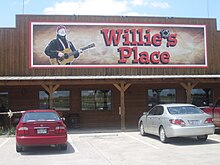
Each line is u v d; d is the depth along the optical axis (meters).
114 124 23.25
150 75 22.33
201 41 23.38
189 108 14.47
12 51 21.55
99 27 22.20
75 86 23.05
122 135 17.55
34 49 21.58
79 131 19.83
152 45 22.67
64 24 21.92
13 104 22.47
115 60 22.14
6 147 13.97
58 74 21.56
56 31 21.83
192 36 23.28
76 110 22.97
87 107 23.11
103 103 23.30
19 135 11.95
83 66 21.77
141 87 23.86
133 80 19.67
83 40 21.98
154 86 24.03
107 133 18.67
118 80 19.53
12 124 22.08
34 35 21.67
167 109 14.41
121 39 22.33
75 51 21.83
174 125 13.51
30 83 18.89
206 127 13.63
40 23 21.77
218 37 23.72
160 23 22.91
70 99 22.95
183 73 22.94
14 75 21.38
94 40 22.08
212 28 23.70
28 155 11.84
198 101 24.44
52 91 19.06
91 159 10.82
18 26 21.73
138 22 22.66
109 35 22.23
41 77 20.25
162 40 22.84
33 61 21.48
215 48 23.59
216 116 16.59
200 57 23.25
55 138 12.01
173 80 20.19
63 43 21.78
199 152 11.74
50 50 21.66
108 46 22.16
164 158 10.73
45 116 12.76
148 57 22.53
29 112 12.95
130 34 22.48
